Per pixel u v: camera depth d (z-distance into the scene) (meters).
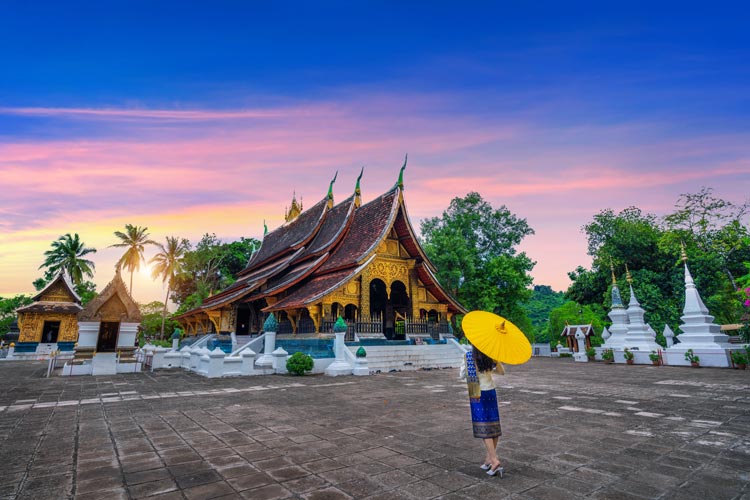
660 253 30.48
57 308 35.41
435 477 3.72
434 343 19.27
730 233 29.38
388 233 19.70
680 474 3.77
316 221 26.42
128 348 15.94
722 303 28.31
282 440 5.13
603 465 4.04
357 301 18.34
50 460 4.37
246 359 14.14
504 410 7.11
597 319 34.12
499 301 32.06
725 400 8.09
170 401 8.47
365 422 6.19
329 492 3.38
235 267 57.25
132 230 47.03
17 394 9.71
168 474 3.88
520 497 3.24
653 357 18.55
